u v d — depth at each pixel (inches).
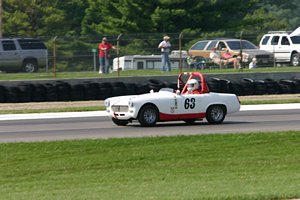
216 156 1820.9
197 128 2278.5
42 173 1651.1
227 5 6569.9
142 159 1790.1
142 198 1264.8
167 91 2379.4
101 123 2481.5
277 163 1727.4
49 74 4276.6
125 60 4739.2
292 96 3599.9
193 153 1850.4
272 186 1379.2
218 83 3543.3
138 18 6225.4
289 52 4773.6
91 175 1612.9
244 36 5027.1
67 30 7298.2
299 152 1867.6
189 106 2338.8
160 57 4749.0
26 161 1782.7
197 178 1531.7
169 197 1267.2
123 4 6245.1
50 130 2308.1
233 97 2412.6
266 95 3644.2
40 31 7032.5
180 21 6269.7
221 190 1344.7
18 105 3292.3
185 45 5226.4
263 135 2071.9
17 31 6914.4
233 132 2160.4
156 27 6200.8
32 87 3422.7
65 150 1891.0
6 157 1820.9
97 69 4598.9
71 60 4537.4
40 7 7086.6
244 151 1878.7
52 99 3444.9
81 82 3779.5
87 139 2025.1
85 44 4719.5
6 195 1365.7
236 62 4589.1
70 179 1567.4
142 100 2300.7
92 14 7062.0
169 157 1808.6
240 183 1437.0
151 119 2314.2
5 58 4574.3
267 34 4923.7
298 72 4124.0
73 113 2898.6
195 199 1240.8
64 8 7632.9
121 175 1601.9
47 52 4495.6
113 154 1840.6
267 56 4665.4
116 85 3496.6
